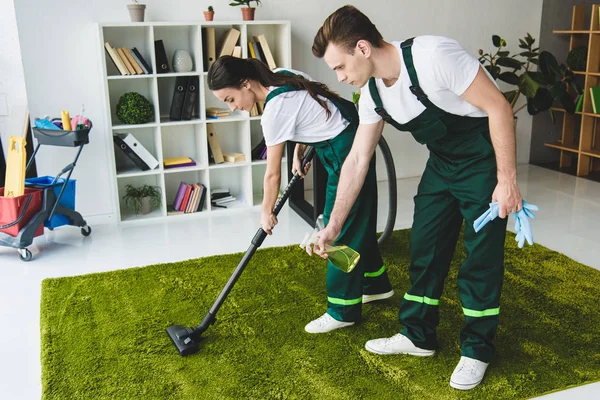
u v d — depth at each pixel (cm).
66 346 238
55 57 384
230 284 239
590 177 512
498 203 180
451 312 263
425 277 220
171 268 319
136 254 346
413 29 488
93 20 388
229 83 215
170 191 445
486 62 522
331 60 179
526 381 211
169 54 420
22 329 259
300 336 245
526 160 569
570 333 244
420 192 215
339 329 250
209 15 405
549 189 477
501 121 172
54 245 364
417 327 226
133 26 396
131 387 210
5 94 445
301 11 450
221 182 455
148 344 239
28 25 374
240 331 249
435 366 221
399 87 181
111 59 404
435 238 213
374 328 250
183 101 409
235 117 423
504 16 519
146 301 279
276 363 224
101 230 392
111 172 395
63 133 348
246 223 404
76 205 409
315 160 366
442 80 173
